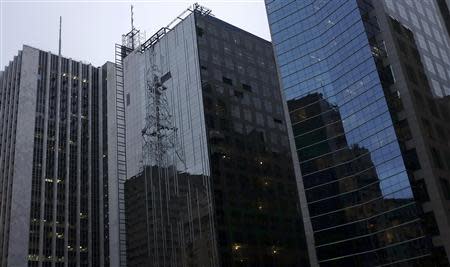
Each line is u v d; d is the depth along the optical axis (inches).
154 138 5462.6
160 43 5846.5
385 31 3700.8
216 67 5339.6
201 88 5093.5
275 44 4416.8
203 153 4852.4
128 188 5575.8
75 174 7859.3
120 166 6171.3
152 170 5354.3
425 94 3617.1
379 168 3462.1
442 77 3959.2
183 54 5462.6
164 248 4904.0
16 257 6722.4
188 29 5521.7
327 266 3575.3
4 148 7780.5
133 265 5162.4
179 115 5255.9
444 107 3757.4
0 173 7628.0
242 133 5177.2
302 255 5039.4
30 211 7086.6
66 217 7445.9
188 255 4670.3
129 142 5782.5
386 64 3644.2
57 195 7504.9
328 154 3809.1
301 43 4274.1
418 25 4069.9
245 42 5812.0
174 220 4909.0
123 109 6614.2
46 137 7765.8
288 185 5315.0
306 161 3905.0
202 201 4707.2
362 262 3412.9
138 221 5300.2
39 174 7436.0
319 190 3772.1
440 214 3105.3
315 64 4131.4
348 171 3659.0
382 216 3373.5
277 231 4963.1
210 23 5590.6
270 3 4603.8
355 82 3777.1
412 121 3390.7
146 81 5826.8
